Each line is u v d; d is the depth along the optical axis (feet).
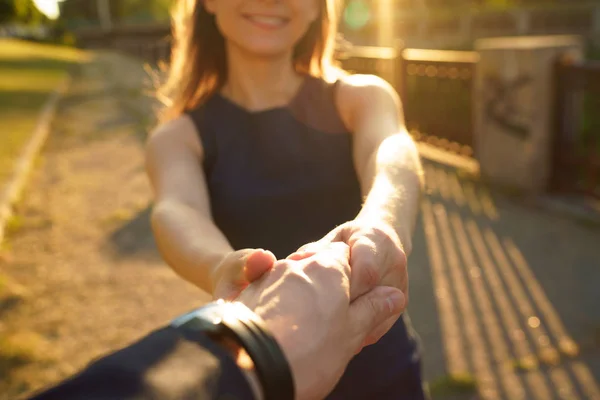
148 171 4.44
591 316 12.00
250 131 4.48
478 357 10.86
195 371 1.33
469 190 20.53
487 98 20.97
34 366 10.80
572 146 18.90
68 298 13.50
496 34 90.84
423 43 106.01
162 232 3.48
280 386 1.54
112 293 13.66
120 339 11.70
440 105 25.44
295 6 4.23
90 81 66.64
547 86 18.89
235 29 4.28
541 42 19.43
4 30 236.84
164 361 1.33
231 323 1.55
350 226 2.36
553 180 19.34
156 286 13.92
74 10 237.45
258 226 4.49
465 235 16.90
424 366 10.68
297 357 1.78
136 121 37.99
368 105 4.31
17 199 21.63
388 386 4.29
